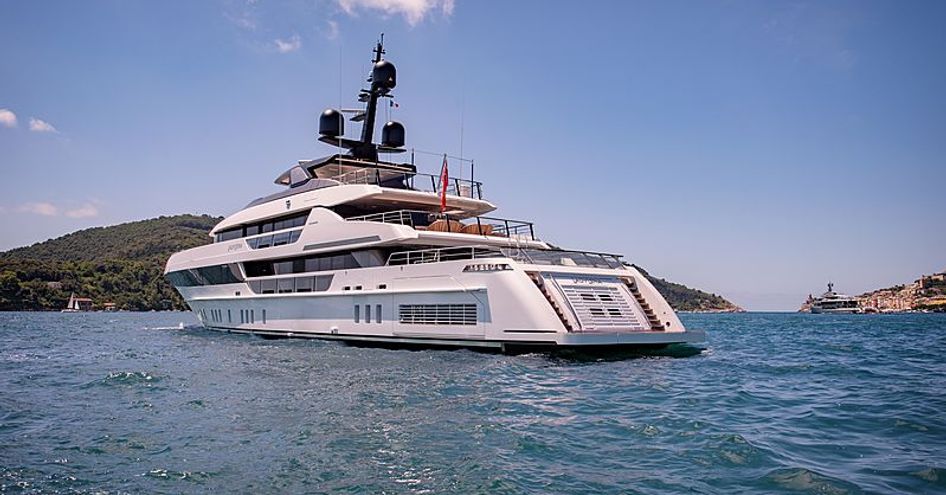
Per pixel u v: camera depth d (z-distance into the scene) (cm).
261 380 1627
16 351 2819
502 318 2102
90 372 1925
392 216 2839
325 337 2786
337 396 1371
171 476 832
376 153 3353
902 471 806
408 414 1180
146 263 15025
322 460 891
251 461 893
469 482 788
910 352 2650
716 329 5884
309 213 2938
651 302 2364
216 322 3572
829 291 17325
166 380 1664
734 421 1121
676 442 966
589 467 843
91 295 13412
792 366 1966
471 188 3097
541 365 1866
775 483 764
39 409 1302
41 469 872
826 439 986
